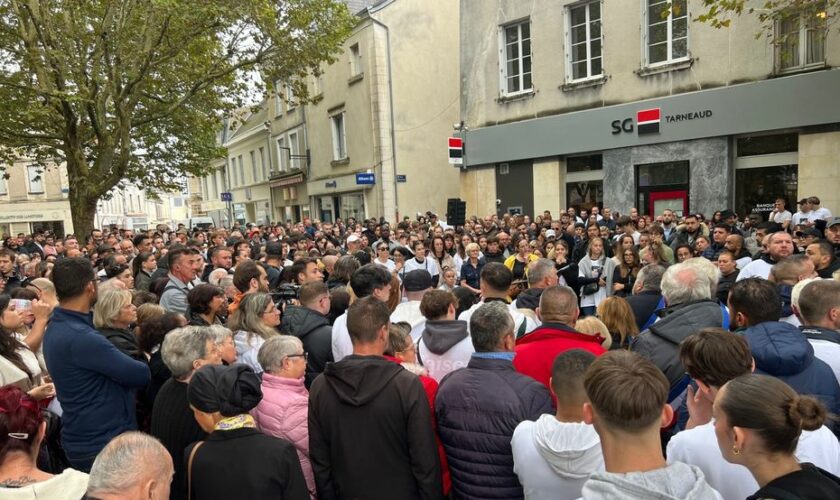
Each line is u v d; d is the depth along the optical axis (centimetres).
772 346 219
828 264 465
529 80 1527
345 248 1166
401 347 288
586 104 1390
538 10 1455
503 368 235
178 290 486
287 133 2681
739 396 144
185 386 250
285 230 1616
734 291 258
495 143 1584
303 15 1366
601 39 1348
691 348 196
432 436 225
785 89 1079
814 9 921
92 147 1592
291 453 201
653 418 141
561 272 683
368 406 224
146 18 1251
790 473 139
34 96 1355
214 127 1670
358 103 2061
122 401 280
